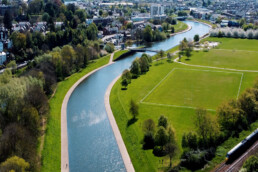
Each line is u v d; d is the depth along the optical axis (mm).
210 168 187750
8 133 194625
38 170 188875
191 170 188500
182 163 195250
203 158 195250
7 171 161125
